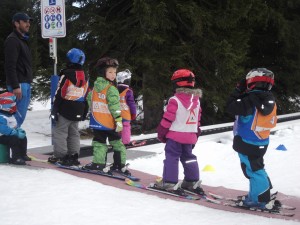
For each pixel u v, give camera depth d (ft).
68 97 20.61
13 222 12.50
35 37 53.26
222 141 32.91
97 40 41.39
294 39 54.08
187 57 42.34
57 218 12.92
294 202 17.39
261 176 15.51
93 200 14.96
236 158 27.55
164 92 39.91
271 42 54.95
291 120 46.62
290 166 25.41
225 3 42.52
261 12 43.45
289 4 52.65
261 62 57.21
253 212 15.17
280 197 18.25
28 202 14.43
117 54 40.52
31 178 17.67
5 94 20.11
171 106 16.93
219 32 43.16
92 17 40.55
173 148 17.24
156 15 37.50
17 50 20.95
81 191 16.01
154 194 16.58
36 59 52.90
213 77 42.96
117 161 20.44
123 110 24.58
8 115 20.31
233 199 17.37
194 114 17.34
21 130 20.75
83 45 41.57
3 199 14.71
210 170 24.27
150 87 39.50
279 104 57.16
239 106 15.30
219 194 18.63
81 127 45.19
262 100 15.33
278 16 49.88
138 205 14.71
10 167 19.65
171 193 16.84
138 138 31.91
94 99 19.80
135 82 44.29
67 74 20.58
